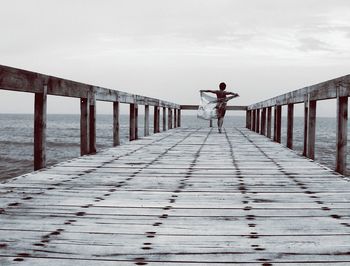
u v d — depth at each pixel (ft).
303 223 7.74
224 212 8.59
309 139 18.93
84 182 12.10
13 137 136.67
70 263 5.64
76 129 202.28
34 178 12.56
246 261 5.78
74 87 16.88
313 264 5.65
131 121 30.55
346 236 6.93
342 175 13.87
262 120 38.58
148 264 5.65
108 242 6.56
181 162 17.24
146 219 7.98
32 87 12.74
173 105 52.75
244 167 15.79
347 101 14.07
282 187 11.55
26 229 7.22
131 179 12.76
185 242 6.59
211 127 56.65
